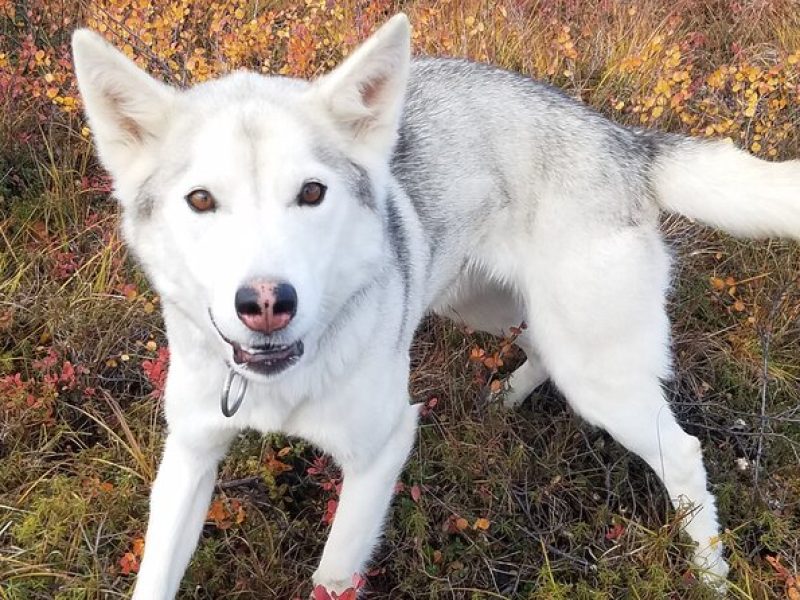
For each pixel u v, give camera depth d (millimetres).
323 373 765
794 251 1267
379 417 812
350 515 840
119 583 865
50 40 1445
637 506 1021
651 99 1303
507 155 948
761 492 1007
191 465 829
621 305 919
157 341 1104
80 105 1264
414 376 1115
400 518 958
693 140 965
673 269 1081
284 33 1377
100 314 1100
